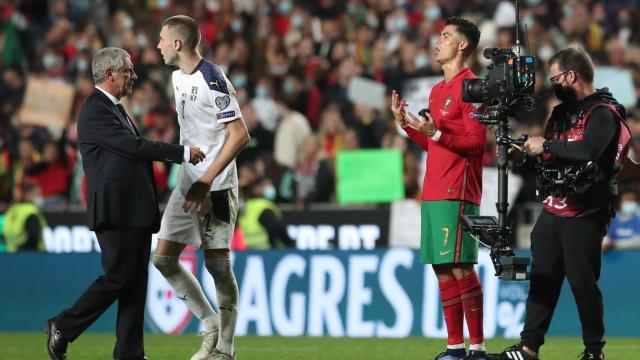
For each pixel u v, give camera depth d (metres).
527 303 26.50
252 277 44.56
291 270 44.25
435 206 27.23
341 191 48.03
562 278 26.52
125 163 25.38
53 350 25.52
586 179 25.38
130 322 25.70
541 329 26.27
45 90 56.41
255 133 52.56
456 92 27.23
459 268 27.27
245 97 53.78
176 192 27.53
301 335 43.88
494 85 25.52
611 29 59.25
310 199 49.75
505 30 56.06
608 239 43.94
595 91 26.00
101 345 38.56
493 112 25.52
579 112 25.84
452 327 27.62
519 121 49.94
